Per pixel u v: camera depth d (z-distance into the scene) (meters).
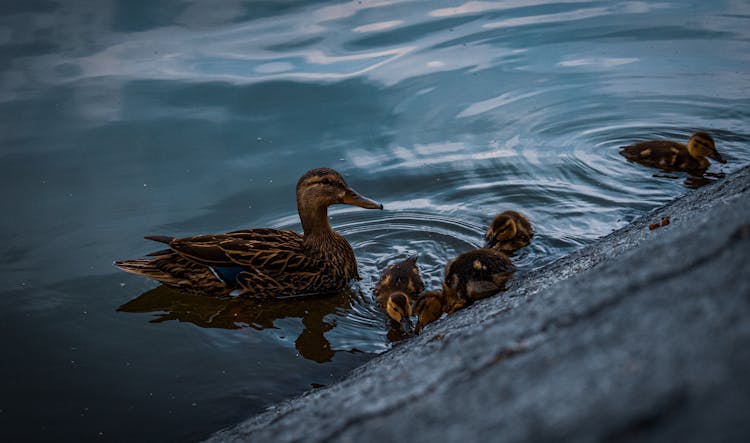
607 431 0.77
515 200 1.96
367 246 1.89
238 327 1.71
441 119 2.18
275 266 1.80
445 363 1.17
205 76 2.29
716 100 2.23
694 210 1.60
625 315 1.01
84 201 1.95
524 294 1.52
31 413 1.54
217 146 2.09
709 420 0.73
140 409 1.54
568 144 2.11
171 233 1.88
